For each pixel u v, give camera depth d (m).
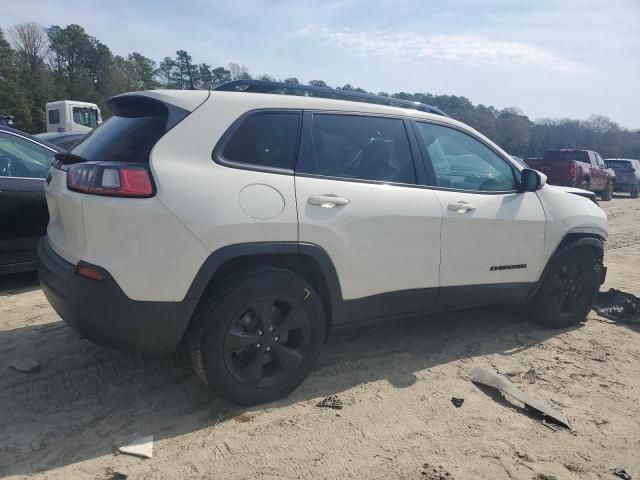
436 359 3.95
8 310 4.58
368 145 3.51
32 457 2.57
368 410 3.16
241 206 2.88
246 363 3.04
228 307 2.87
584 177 18.97
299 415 3.06
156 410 3.05
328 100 3.43
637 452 2.88
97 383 3.33
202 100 3.00
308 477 2.54
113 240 2.67
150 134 2.88
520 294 4.36
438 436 2.93
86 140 3.32
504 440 2.93
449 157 3.95
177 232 2.72
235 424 2.94
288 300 3.07
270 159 3.10
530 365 3.92
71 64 81.88
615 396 3.48
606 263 7.80
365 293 3.42
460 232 3.80
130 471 2.51
